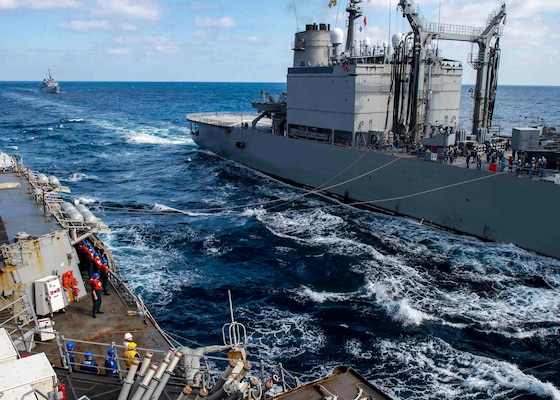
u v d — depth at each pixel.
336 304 24.42
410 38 42.25
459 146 37.44
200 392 8.61
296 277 27.75
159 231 35.50
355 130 41.75
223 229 35.81
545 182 28.08
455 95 46.97
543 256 29.22
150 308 24.33
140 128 103.44
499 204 30.80
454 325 22.41
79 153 71.00
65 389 11.98
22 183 25.42
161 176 54.78
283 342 21.22
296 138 48.75
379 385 18.36
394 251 31.14
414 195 36.25
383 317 23.12
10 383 9.31
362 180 40.25
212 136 64.06
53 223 18.66
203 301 25.09
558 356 20.11
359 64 40.03
